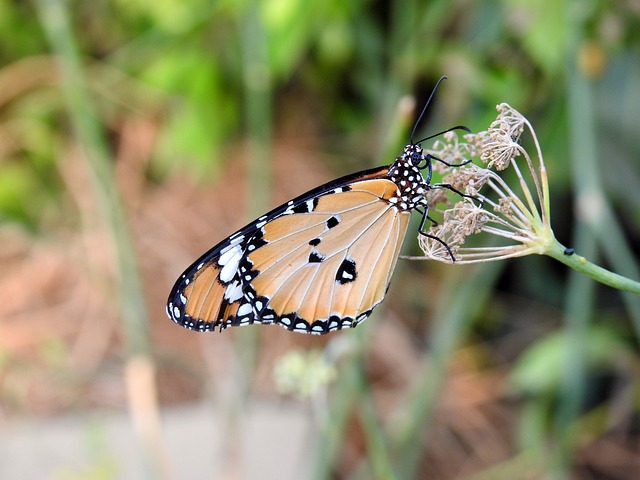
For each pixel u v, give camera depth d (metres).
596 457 0.48
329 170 0.52
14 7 0.52
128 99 0.53
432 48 0.47
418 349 0.50
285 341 0.50
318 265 0.39
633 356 0.47
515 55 0.46
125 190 0.53
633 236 0.48
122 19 0.51
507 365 0.49
